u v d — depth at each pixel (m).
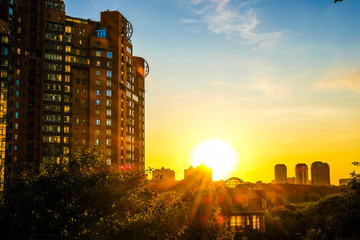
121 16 161.00
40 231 31.45
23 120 136.38
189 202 58.22
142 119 187.00
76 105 147.75
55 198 33.25
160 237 35.44
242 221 92.50
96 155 42.69
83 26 153.25
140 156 180.25
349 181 39.41
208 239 57.69
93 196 34.47
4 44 116.50
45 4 145.00
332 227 41.16
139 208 38.22
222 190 95.12
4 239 31.48
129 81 168.75
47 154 136.88
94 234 32.62
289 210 128.12
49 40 144.00
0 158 108.50
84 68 150.88
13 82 134.50
